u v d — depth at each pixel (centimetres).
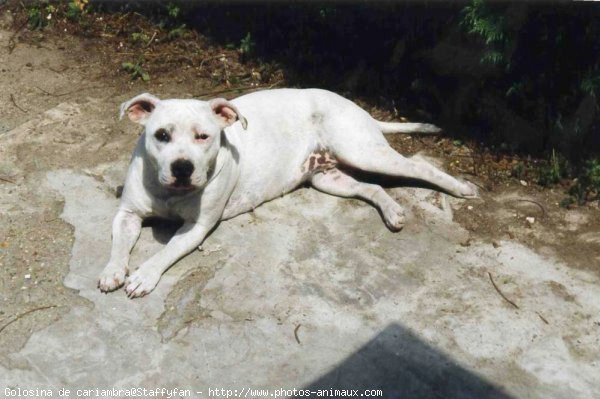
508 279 198
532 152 236
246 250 202
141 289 188
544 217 215
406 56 261
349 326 186
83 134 236
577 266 202
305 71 266
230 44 275
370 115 239
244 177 205
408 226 211
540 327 188
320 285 195
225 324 184
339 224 211
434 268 200
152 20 283
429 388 175
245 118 193
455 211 216
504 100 244
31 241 200
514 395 175
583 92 231
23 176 220
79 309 185
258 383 174
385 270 199
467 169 231
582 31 230
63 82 259
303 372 176
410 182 225
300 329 185
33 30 280
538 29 234
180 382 173
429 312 190
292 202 217
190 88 259
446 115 249
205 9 284
